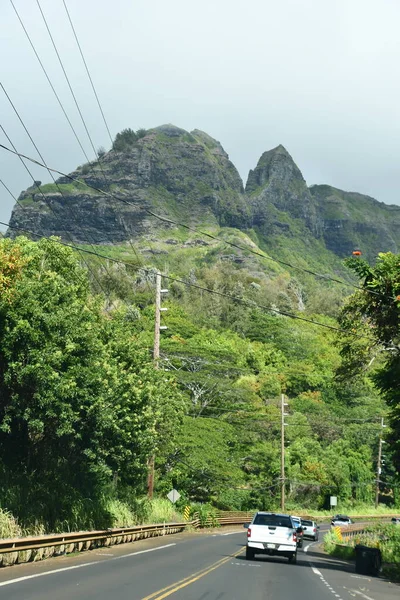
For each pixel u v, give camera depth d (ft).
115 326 127.75
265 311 574.97
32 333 81.41
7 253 82.69
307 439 315.58
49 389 82.23
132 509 129.08
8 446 96.02
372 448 347.56
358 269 101.65
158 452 146.72
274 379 367.04
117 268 576.61
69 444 97.40
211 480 211.82
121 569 67.21
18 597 44.32
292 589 60.29
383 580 83.25
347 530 211.20
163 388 141.59
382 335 106.83
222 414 259.60
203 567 75.36
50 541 75.77
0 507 75.56
